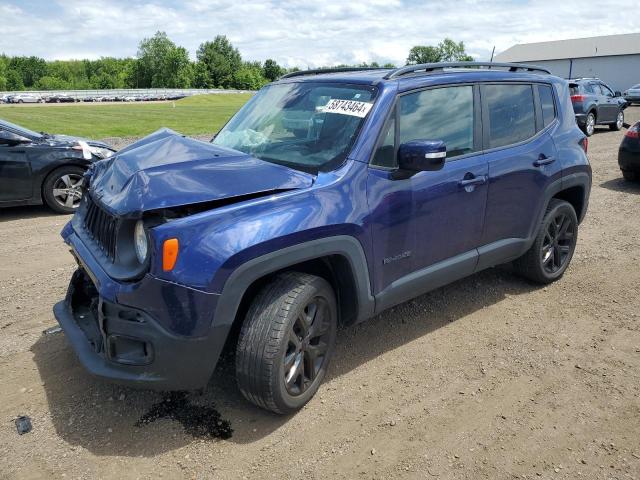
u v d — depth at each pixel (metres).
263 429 3.13
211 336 2.82
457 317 4.54
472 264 4.21
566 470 2.83
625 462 2.88
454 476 2.79
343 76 3.94
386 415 3.27
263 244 2.86
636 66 62.50
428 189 3.69
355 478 2.77
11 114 31.02
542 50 70.62
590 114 17.81
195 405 3.34
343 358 3.89
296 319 3.08
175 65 126.75
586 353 3.98
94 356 3.02
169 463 2.86
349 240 3.25
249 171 3.13
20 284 5.21
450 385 3.58
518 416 3.26
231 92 84.50
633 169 9.51
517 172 4.38
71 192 8.16
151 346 2.77
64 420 3.19
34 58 137.62
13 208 8.63
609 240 6.61
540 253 4.91
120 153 3.55
